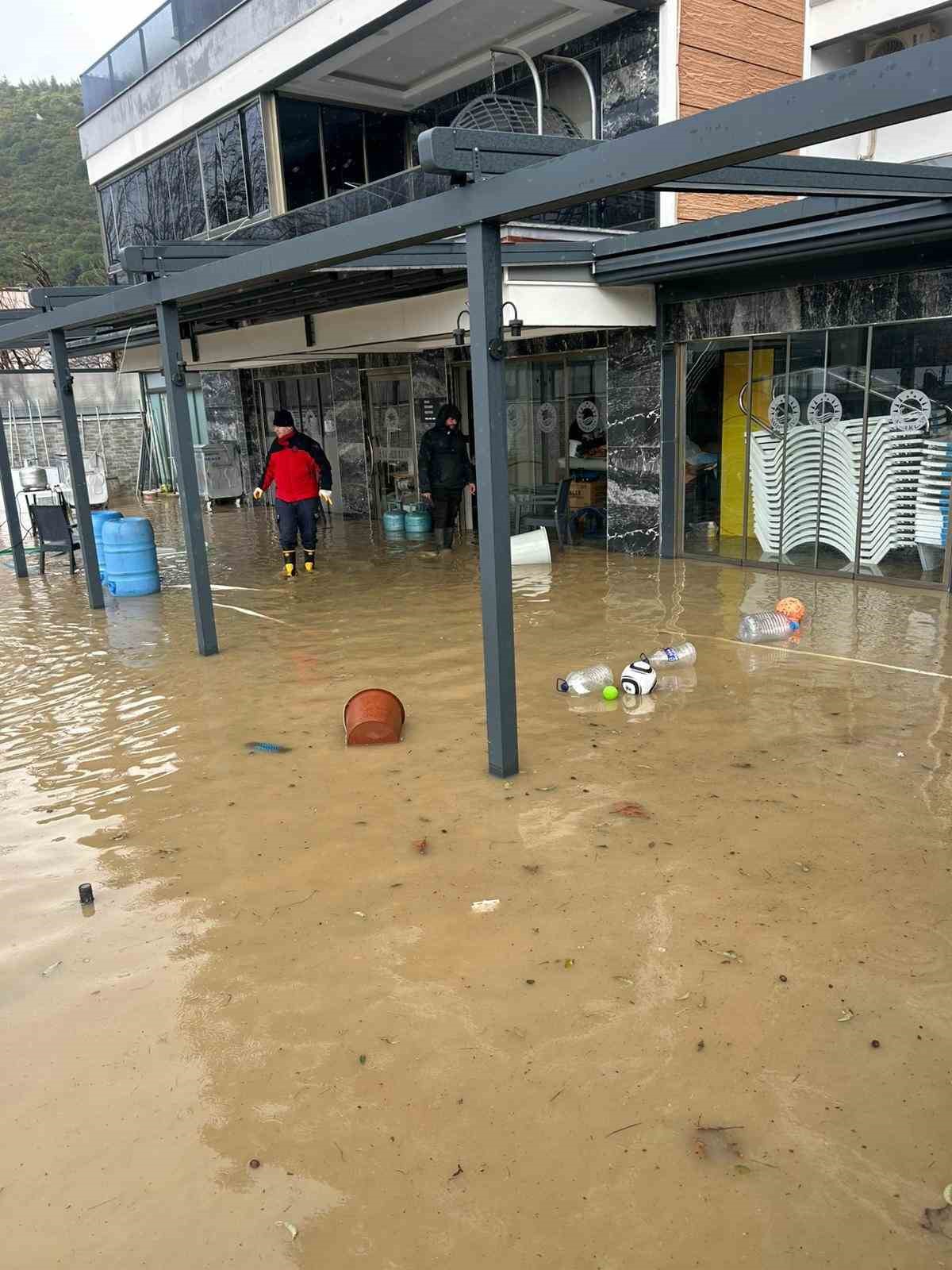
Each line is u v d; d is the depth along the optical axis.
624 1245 2.36
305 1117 2.85
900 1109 2.77
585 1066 2.99
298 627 9.02
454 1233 2.42
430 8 10.80
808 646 7.49
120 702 6.96
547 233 9.70
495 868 4.26
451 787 5.16
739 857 4.25
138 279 10.19
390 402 15.89
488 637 5.06
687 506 11.29
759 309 9.79
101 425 25.02
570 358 12.49
